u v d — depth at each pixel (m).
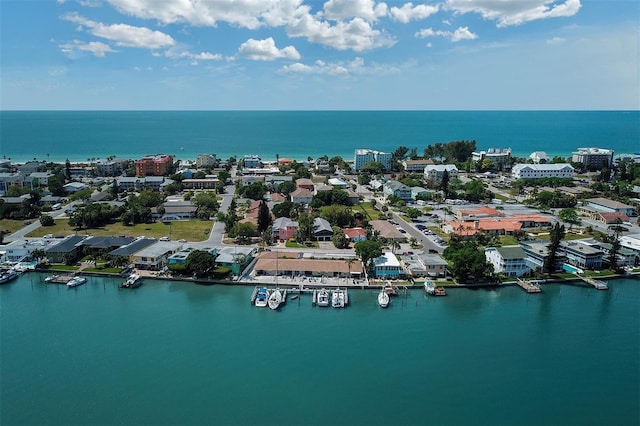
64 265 130.88
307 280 121.81
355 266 126.00
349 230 159.88
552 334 97.50
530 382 80.56
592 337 96.62
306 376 80.75
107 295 114.00
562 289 121.75
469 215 184.00
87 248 136.88
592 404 74.94
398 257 137.75
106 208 178.50
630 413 72.94
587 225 177.12
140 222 177.00
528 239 157.50
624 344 93.94
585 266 132.62
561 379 81.56
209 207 194.50
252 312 105.44
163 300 111.38
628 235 155.38
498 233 163.50
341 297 110.56
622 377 82.50
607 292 120.06
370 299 113.44
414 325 100.44
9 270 125.94
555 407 74.00
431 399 75.38
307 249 146.50
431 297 115.12
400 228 170.75
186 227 170.88
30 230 162.75
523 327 100.50
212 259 123.00
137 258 129.25
